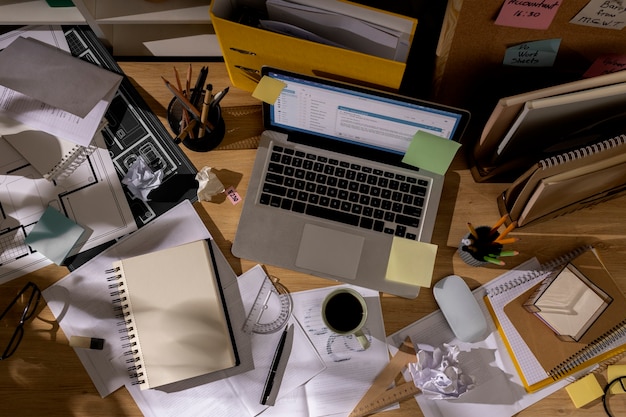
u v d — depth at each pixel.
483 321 1.01
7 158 1.09
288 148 1.05
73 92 1.06
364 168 1.04
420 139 0.95
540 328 1.03
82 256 1.06
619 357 1.03
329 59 0.90
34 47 1.09
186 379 1.04
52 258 1.05
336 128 1.01
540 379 1.03
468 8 0.77
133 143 1.10
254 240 1.04
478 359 1.04
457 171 1.09
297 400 1.03
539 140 0.93
